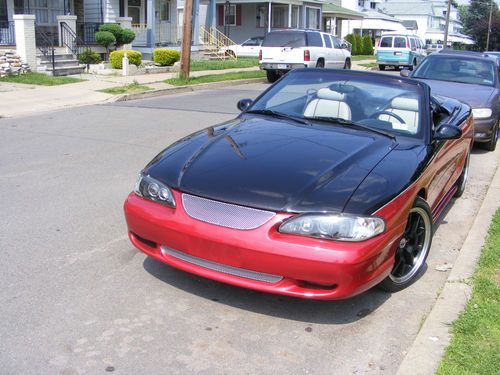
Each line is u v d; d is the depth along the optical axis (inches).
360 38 1829.5
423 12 3442.4
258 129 194.9
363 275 144.2
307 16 1676.9
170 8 1091.3
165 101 599.2
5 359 133.2
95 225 221.5
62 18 794.2
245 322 153.8
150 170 169.8
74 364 132.3
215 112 520.7
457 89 400.8
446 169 221.3
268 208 145.4
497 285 173.8
